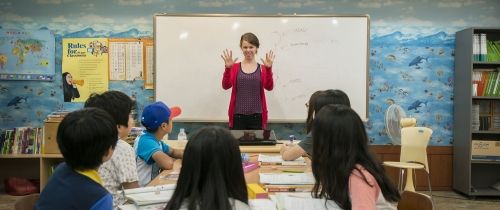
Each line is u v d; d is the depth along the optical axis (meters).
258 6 4.75
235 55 4.64
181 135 3.68
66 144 1.46
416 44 4.82
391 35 4.80
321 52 4.68
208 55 4.64
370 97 4.84
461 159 4.70
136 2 4.72
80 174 1.48
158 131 2.53
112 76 4.73
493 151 4.55
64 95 4.73
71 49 4.71
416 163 4.04
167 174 2.31
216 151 1.25
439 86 4.86
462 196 4.67
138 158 2.46
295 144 2.85
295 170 2.42
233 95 4.04
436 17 4.82
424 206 1.83
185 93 4.66
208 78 4.66
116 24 4.72
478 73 4.60
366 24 4.67
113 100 2.01
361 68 4.69
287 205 1.61
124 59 4.72
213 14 4.62
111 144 1.54
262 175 2.20
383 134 4.86
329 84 4.70
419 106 4.86
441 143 4.90
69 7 4.70
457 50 4.78
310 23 4.66
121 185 2.00
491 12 4.82
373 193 1.54
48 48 4.71
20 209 1.70
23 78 4.71
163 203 1.72
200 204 1.21
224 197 1.22
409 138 4.12
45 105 4.75
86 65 4.72
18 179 4.60
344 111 1.64
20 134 4.43
